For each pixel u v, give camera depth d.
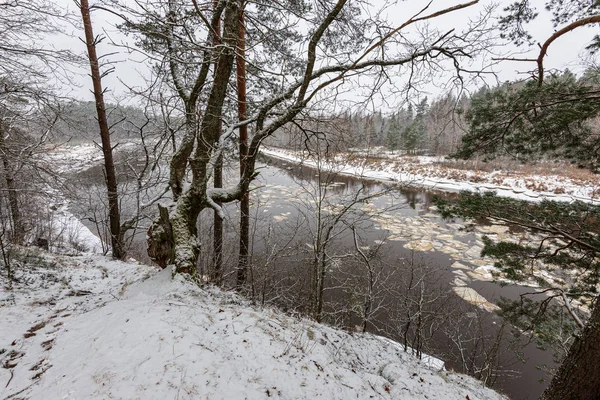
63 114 6.55
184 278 3.83
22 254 5.85
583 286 3.83
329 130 5.45
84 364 2.24
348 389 2.80
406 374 3.76
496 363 6.91
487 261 11.80
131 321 2.77
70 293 4.35
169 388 1.98
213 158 4.43
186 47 3.47
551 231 3.84
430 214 17.70
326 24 3.33
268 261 6.49
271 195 18.02
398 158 31.08
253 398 2.13
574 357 3.11
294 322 4.10
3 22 5.15
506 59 2.63
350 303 7.76
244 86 6.16
